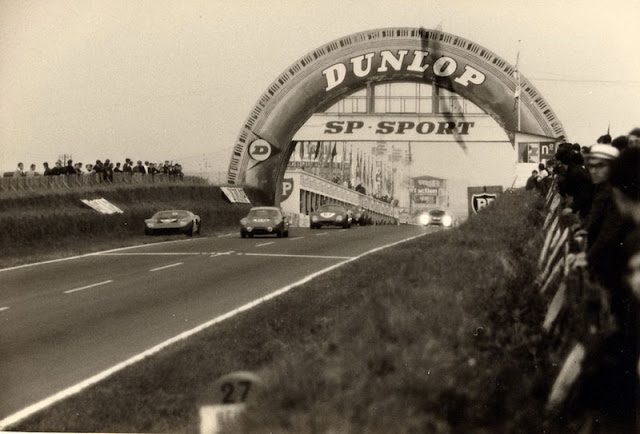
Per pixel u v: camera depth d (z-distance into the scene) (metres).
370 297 13.23
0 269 38.41
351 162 176.88
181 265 37.25
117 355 18.20
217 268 35.50
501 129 88.81
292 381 9.30
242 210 85.06
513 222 25.95
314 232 66.62
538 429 10.45
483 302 12.90
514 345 11.85
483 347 11.33
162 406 13.94
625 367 11.04
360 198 138.50
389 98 90.81
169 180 80.56
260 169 90.69
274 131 90.31
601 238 11.17
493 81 86.31
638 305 11.12
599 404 10.93
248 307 23.86
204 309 24.16
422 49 87.62
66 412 13.87
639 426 10.57
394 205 150.88
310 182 119.06
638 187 11.16
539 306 13.83
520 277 15.20
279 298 23.97
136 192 70.50
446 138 89.31
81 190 63.19
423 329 10.50
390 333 10.42
